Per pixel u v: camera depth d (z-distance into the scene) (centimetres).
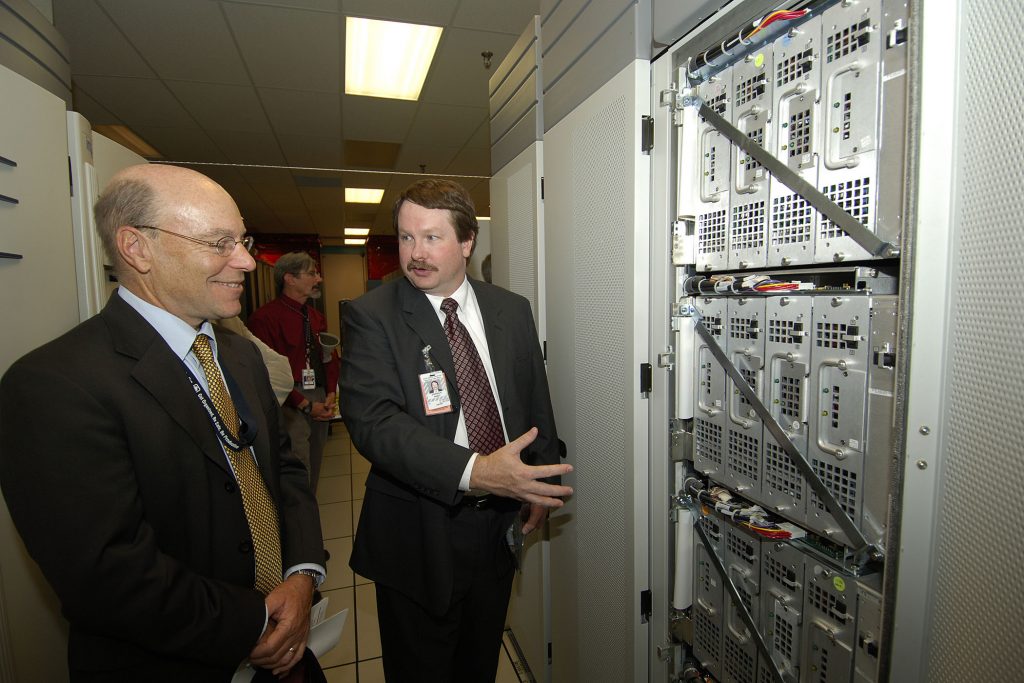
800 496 82
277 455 111
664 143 106
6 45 119
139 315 87
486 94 375
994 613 57
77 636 82
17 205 113
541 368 147
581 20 133
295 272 286
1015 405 54
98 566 72
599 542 138
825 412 78
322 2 263
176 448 84
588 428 141
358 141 480
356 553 131
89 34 286
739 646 99
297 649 96
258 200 709
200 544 87
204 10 267
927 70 60
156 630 76
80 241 138
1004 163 53
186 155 514
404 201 121
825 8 73
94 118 408
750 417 92
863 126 69
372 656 198
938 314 61
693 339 107
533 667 188
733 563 100
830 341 76
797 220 80
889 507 66
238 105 388
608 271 126
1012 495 54
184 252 84
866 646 73
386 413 115
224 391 96
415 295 127
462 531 125
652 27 108
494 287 148
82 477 73
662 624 118
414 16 277
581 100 135
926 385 62
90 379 77
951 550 61
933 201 60
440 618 126
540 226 166
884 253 67
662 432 113
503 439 130
